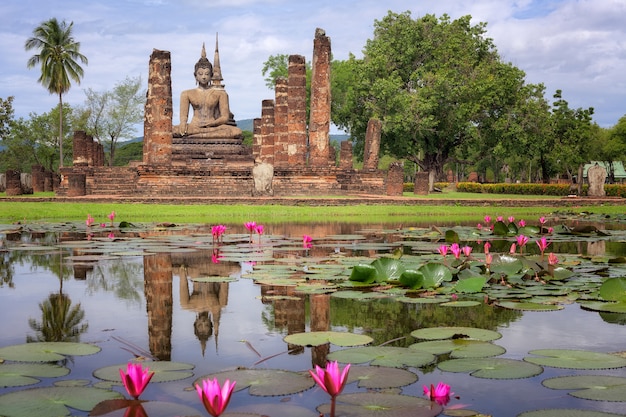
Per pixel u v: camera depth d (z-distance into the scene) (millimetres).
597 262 9562
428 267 7594
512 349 4668
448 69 50156
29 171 82625
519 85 51719
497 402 3539
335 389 2848
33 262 9609
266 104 42312
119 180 35531
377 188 38969
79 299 6625
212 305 6352
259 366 4191
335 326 5426
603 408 3457
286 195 32906
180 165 32375
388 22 53938
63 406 3350
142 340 4906
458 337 4969
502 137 50750
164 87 32875
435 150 54250
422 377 4004
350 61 55438
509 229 14625
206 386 2598
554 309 6148
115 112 74062
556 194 47094
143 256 10445
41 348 4516
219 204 27469
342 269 8727
